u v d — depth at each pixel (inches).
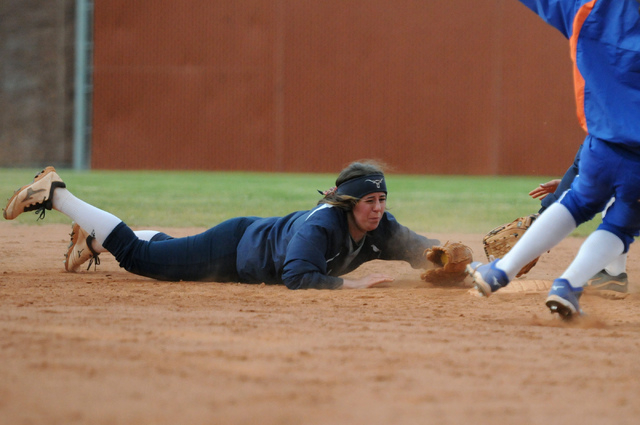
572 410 284.0
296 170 3821.4
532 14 3673.7
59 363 333.1
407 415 271.0
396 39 3752.5
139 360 342.6
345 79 3786.9
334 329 444.1
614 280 668.1
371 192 653.9
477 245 1060.5
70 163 4165.8
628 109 456.1
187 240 702.5
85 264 856.3
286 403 280.7
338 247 674.2
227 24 3814.0
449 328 459.8
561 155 3690.9
